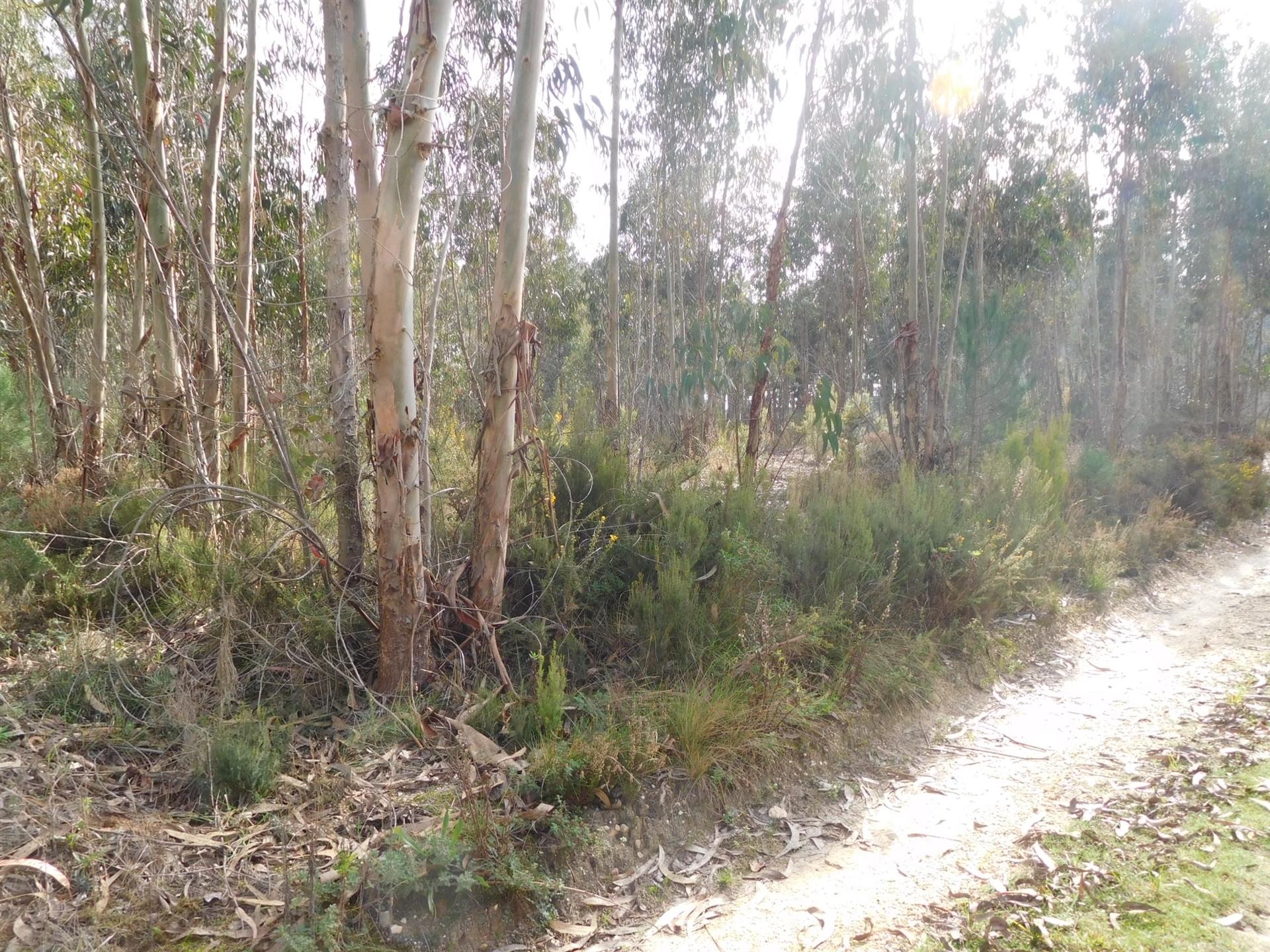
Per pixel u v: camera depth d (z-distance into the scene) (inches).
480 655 203.6
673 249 700.7
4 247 341.1
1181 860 142.6
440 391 335.9
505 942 128.4
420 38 173.3
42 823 127.9
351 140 179.8
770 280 364.8
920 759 199.5
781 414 544.1
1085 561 336.2
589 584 229.8
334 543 236.7
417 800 151.7
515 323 204.7
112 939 111.9
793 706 199.0
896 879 147.1
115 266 460.4
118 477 282.7
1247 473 530.0
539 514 243.3
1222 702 222.8
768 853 157.9
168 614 212.7
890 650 236.4
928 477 385.1
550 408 367.9
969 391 461.7
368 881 125.7
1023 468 379.9
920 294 580.1
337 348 221.1
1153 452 548.4
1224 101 708.0
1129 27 618.8
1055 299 847.7
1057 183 671.8
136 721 167.3
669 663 210.5
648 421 432.1
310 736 174.7
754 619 224.2
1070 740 207.2
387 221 174.4
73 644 181.9
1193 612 325.1
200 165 346.0
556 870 141.5
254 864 132.0
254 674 188.2
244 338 194.7
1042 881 140.5
